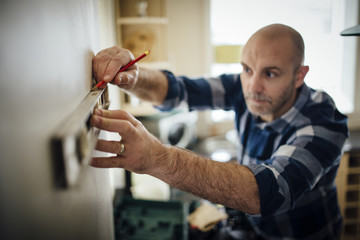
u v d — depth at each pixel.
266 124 0.97
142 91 1.01
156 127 1.89
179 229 1.15
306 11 2.55
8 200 0.20
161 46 2.26
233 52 2.47
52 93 0.31
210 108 1.22
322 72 2.71
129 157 0.51
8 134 0.20
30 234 0.23
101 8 1.24
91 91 0.58
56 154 0.30
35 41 0.26
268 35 0.81
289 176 0.71
